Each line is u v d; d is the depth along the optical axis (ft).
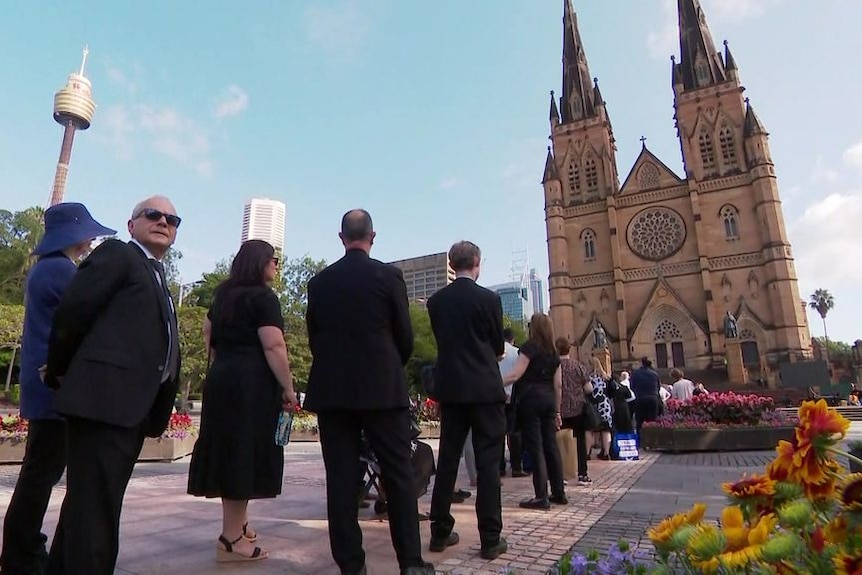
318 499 22.95
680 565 7.75
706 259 161.27
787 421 47.37
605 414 37.45
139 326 10.34
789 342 144.87
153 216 11.80
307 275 128.98
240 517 13.79
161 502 21.81
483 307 15.61
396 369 12.50
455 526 17.80
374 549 14.89
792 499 6.97
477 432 14.97
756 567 6.15
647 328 165.58
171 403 11.53
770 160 160.35
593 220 182.19
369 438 12.44
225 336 14.37
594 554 9.73
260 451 13.67
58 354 9.75
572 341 174.29
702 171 169.99
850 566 5.70
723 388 139.13
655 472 31.09
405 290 13.43
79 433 9.61
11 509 12.08
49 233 13.41
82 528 9.27
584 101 197.88
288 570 12.88
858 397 122.31
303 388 117.70
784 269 150.41
